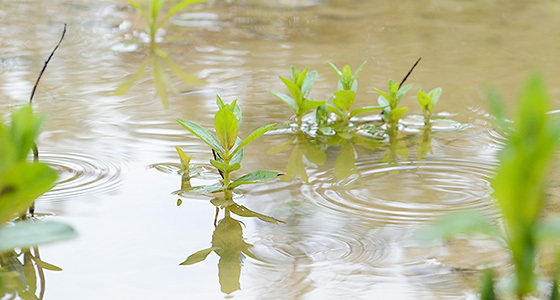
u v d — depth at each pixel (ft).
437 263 9.40
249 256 9.71
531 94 5.94
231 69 21.67
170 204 11.65
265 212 11.39
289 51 24.13
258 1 34.32
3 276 9.08
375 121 17.25
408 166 13.71
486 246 9.89
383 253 9.75
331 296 8.50
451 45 24.91
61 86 19.61
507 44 24.94
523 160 5.98
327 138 15.80
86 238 10.28
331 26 28.50
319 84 19.66
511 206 6.35
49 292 8.66
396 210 11.36
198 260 9.59
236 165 12.17
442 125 16.72
